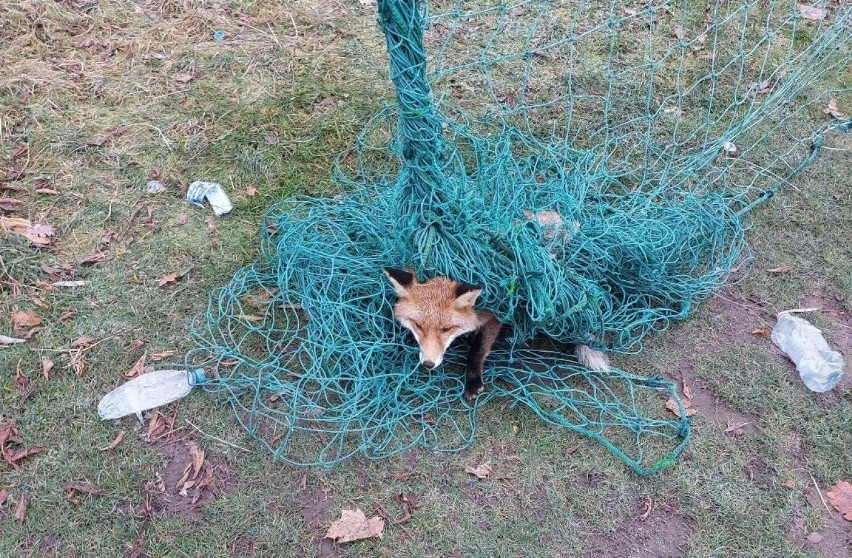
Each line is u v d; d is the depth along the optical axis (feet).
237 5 9.39
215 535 5.25
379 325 6.19
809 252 7.10
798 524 5.41
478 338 6.01
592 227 6.49
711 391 6.11
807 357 6.18
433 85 8.44
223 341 6.25
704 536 5.35
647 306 6.59
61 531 5.23
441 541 5.27
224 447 5.66
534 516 5.41
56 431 5.67
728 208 7.27
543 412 5.94
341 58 8.81
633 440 5.82
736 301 6.72
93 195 7.24
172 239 6.97
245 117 8.04
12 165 7.39
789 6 9.59
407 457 5.67
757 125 8.23
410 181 5.62
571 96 7.72
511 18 9.31
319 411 5.87
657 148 7.99
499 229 5.85
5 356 6.03
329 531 5.26
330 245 6.63
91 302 6.44
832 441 5.79
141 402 5.81
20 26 8.65
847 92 8.67
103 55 8.61
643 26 9.32
